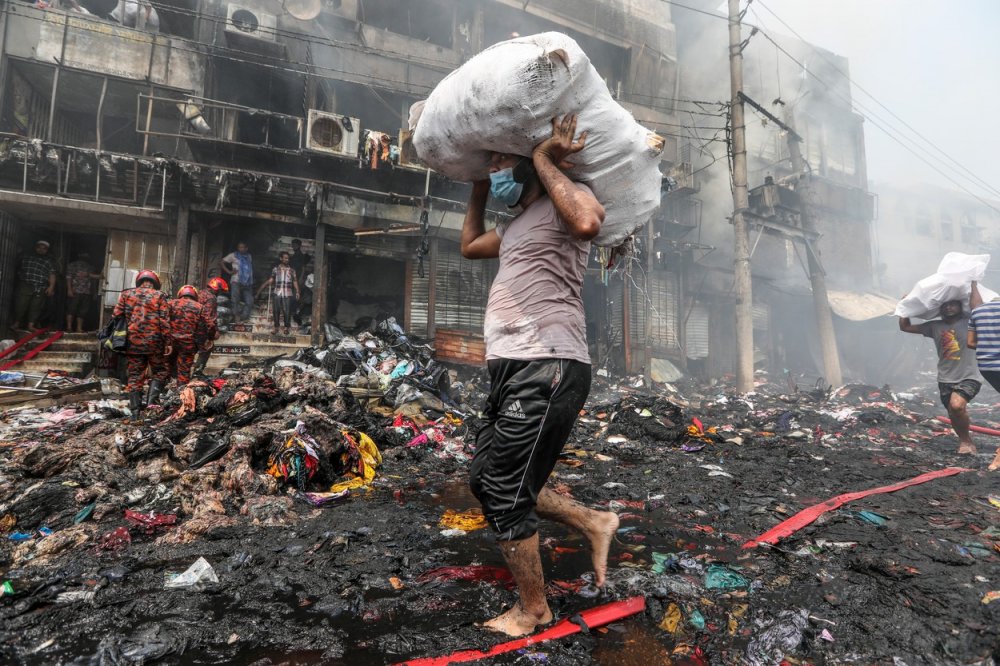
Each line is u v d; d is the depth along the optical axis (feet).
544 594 5.36
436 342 36.55
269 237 36.22
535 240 5.35
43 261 31.58
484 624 5.41
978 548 7.91
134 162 28.89
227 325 32.35
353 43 37.76
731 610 5.84
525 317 5.23
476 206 6.87
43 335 30.12
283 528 8.95
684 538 8.63
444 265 39.93
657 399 22.20
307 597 6.16
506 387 5.25
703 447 18.01
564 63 4.86
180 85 33.01
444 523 9.28
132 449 12.27
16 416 17.66
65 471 10.93
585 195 4.84
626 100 50.37
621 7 50.72
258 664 4.72
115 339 17.90
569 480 13.23
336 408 18.10
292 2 34.47
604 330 48.52
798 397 34.65
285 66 34.94
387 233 36.04
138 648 4.87
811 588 6.47
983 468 14.76
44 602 5.97
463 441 18.30
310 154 32.27
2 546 7.97
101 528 8.79
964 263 16.42
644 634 5.29
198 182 30.83
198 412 16.31
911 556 7.56
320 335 33.42
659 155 5.78
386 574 6.84
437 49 41.29
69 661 4.75
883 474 14.08
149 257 33.37
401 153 34.04
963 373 16.81
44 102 33.17
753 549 8.00
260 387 17.16
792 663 4.83
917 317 17.80
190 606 5.88
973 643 5.12
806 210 48.39
